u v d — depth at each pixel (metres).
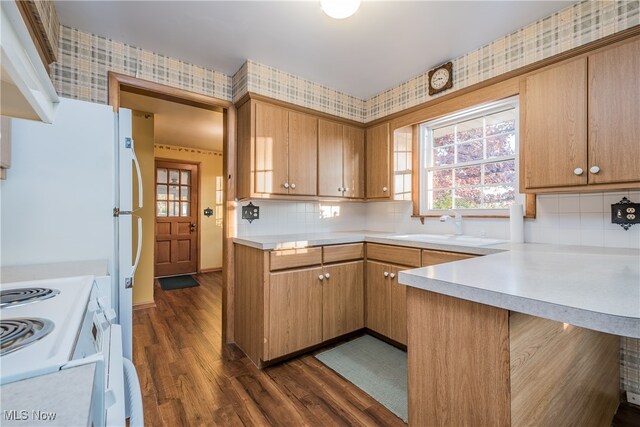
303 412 1.59
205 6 1.71
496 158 2.32
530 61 1.88
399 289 2.28
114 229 1.63
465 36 2.03
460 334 0.93
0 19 0.50
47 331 0.58
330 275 2.34
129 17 1.79
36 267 1.30
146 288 3.38
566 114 1.65
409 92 2.69
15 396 0.39
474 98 2.21
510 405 0.82
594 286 0.85
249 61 2.31
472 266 1.18
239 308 2.38
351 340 2.48
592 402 1.28
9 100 0.72
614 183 1.49
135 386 0.82
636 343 1.63
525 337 0.87
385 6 1.72
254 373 1.98
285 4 1.70
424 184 2.84
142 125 3.40
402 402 1.67
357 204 3.42
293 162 2.54
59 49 1.82
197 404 1.65
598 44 1.58
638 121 1.42
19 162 1.39
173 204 5.00
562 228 1.91
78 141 1.51
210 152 5.34
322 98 2.77
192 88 2.34
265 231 2.72
